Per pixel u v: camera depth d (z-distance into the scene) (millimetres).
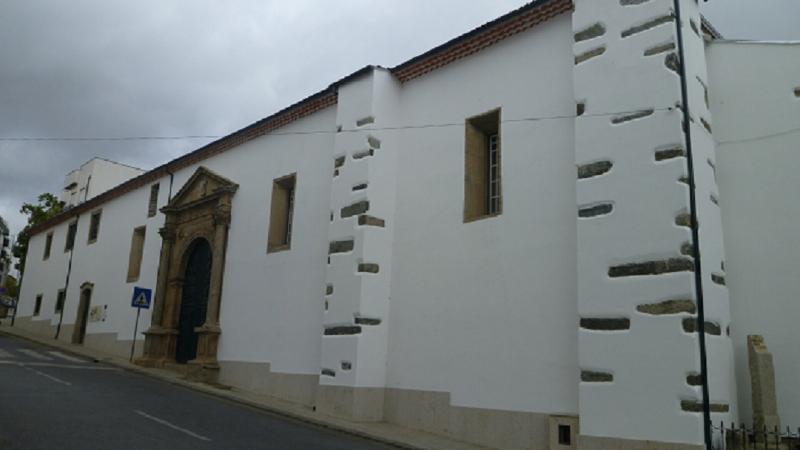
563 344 10609
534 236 11453
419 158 14094
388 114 14633
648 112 9781
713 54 10969
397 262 13938
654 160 9562
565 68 11695
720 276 9688
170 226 21859
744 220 10156
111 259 26359
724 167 10492
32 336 30656
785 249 9750
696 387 8539
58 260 32188
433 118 14016
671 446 8586
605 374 9445
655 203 9422
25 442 8289
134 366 20172
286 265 16688
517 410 11000
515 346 11297
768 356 9188
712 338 9078
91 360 21812
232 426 11039
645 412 8922
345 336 13570
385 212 14156
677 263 9023
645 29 10078
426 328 12961
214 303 18641
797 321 9453
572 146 11266
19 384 13547
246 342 17344
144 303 21188
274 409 13617
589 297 9859
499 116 12664
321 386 13828
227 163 20125
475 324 12055
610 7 10602
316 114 16984
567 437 10109
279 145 18047
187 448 8727
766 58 10469
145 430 9766
